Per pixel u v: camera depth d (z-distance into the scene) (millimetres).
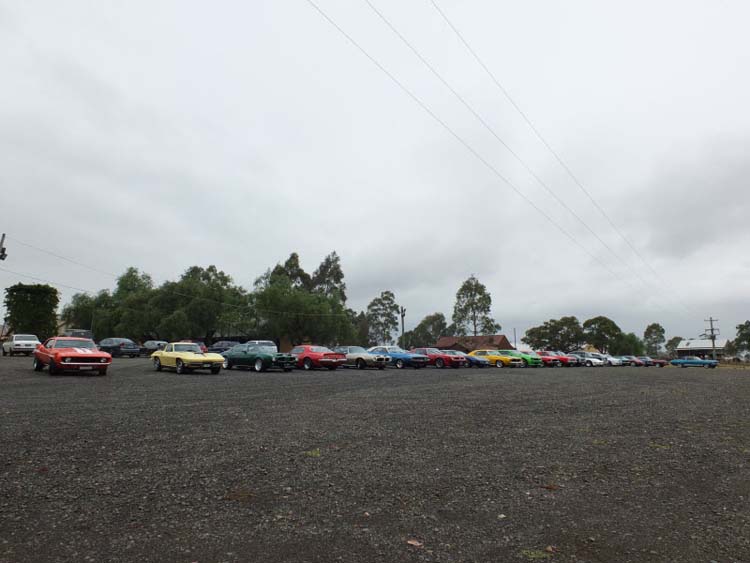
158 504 4383
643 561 3352
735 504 4582
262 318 63906
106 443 6805
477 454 6480
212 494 4691
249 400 11812
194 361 21031
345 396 12922
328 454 6332
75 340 20016
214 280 70312
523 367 37594
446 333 111188
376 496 4703
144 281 78562
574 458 6316
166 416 9195
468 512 4309
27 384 14961
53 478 5133
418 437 7535
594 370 33688
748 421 9531
